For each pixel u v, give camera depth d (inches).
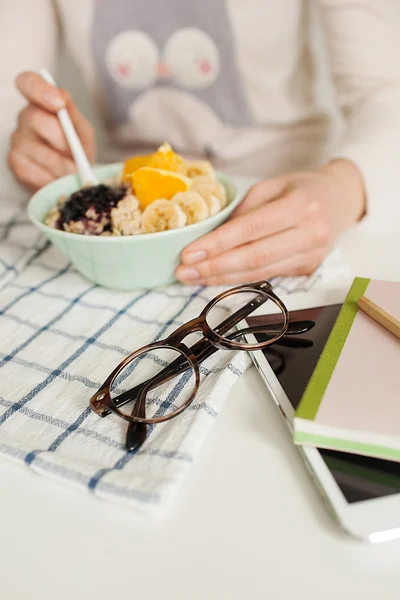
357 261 21.5
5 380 15.6
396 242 22.8
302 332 15.9
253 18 31.3
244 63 32.9
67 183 22.7
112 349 16.8
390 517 10.3
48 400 14.7
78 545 10.9
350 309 15.3
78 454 12.7
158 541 10.8
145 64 33.4
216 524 11.1
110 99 35.9
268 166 35.9
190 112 34.7
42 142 26.1
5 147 29.7
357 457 11.7
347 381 12.6
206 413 13.5
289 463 12.4
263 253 19.2
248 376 15.3
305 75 33.8
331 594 9.6
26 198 28.8
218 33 31.7
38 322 18.7
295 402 13.3
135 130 36.5
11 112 31.9
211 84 33.5
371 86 29.0
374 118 27.3
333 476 11.3
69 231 18.8
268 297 17.4
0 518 11.6
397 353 13.4
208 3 31.0
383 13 27.9
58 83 46.6
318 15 30.9
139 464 12.2
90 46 34.0
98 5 32.4
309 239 19.9
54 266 22.8
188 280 19.4
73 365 16.1
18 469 12.9
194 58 32.6
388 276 20.1
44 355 16.8
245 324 16.6
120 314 18.8
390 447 11.3
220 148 35.5
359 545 10.4
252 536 10.8
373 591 9.6
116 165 23.8
